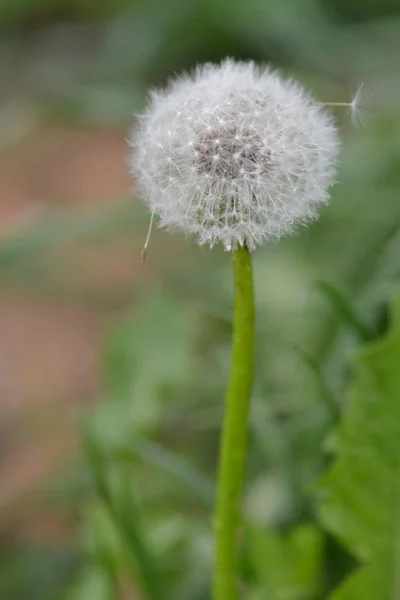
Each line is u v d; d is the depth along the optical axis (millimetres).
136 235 702
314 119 378
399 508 421
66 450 552
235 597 400
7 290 705
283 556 438
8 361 653
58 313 696
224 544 396
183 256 685
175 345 542
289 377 517
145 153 375
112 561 446
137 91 847
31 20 1135
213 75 382
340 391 470
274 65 884
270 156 368
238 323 379
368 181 577
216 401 531
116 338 542
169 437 526
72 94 792
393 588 420
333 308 465
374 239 538
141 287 688
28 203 812
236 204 366
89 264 719
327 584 444
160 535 470
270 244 595
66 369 642
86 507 501
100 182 832
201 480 456
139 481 500
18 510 526
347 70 785
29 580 491
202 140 369
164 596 439
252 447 493
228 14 927
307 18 890
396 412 419
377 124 630
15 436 578
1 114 804
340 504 423
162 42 960
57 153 878
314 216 371
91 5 1162
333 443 422
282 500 478
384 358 418
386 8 927
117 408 525
